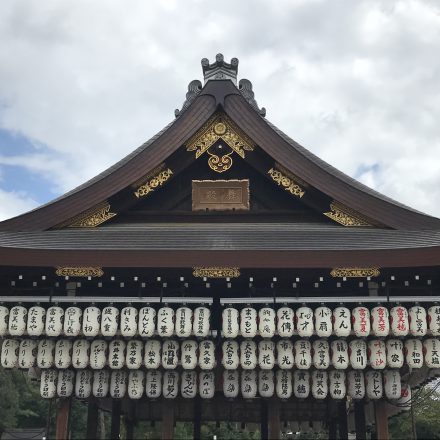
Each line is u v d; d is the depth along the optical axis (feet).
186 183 40.45
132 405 48.32
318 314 31.71
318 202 38.81
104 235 35.68
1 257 30.81
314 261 30.81
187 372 34.27
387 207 36.68
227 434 132.98
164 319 31.53
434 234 34.50
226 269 31.12
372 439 46.73
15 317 31.89
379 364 31.99
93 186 37.50
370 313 32.12
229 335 31.42
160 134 40.47
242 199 39.68
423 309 31.68
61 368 32.83
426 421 113.91
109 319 31.65
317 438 112.16
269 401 34.35
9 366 33.27
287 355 32.14
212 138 39.88
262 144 38.47
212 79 40.11
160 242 33.73
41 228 36.42
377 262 30.81
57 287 33.96
